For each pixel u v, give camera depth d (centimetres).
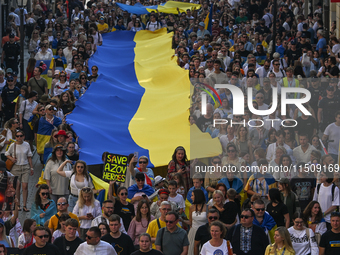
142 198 3312
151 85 5738
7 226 3094
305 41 6259
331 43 6188
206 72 5328
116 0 10625
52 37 7462
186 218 3344
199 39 6925
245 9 8944
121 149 4334
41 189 3281
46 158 4056
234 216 3089
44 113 4528
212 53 5647
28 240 2886
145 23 9269
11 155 3878
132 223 3084
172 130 4625
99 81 5584
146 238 2642
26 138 4675
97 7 9819
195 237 2916
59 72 5556
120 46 7575
